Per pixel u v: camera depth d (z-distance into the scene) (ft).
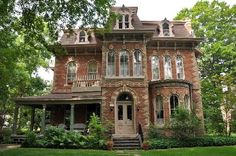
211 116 103.09
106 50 85.51
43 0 48.34
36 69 116.16
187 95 84.89
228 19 130.00
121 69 84.74
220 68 125.90
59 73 96.84
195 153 55.67
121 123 81.25
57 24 51.47
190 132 74.49
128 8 90.07
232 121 95.14
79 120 92.32
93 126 71.05
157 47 95.96
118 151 61.05
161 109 83.41
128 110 82.89
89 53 98.68
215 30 129.90
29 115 134.92
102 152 56.85
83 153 53.62
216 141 73.51
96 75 95.86
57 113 94.22
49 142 66.18
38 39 53.52
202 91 118.93
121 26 88.17
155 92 84.69
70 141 65.51
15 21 52.54
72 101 84.94
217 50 121.49
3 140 83.46
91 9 49.78
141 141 69.46
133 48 86.02
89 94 88.63
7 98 98.99
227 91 97.76
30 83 113.80
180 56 96.27
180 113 74.84
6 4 46.32
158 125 81.76
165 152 57.77
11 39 64.75
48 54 106.52
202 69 133.18
